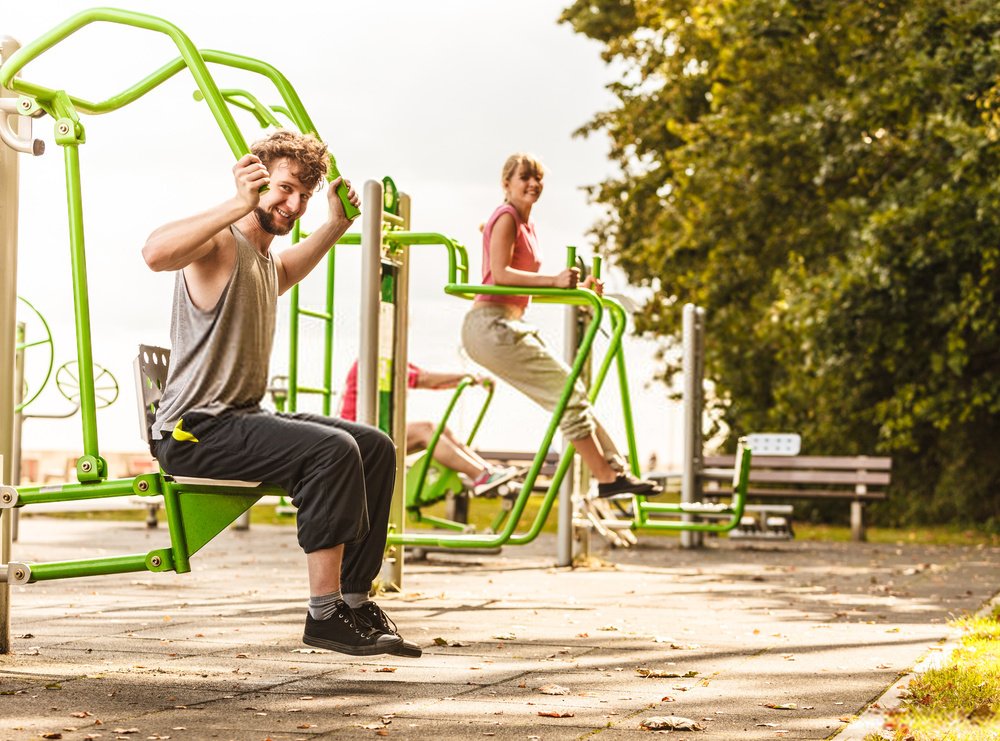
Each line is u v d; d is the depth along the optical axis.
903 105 15.77
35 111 4.16
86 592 7.02
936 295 15.94
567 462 6.85
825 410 18.23
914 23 15.58
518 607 6.55
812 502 18.58
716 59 20.58
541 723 3.50
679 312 21.75
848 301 15.92
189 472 3.95
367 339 6.65
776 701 3.90
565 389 6.52
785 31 17.09
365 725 3.42
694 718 3.62
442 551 10.23
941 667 4.52
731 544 13.05
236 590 7.16
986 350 16.77
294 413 4.17
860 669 4.57
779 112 18.28
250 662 4.51
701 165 18.67
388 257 7.00
